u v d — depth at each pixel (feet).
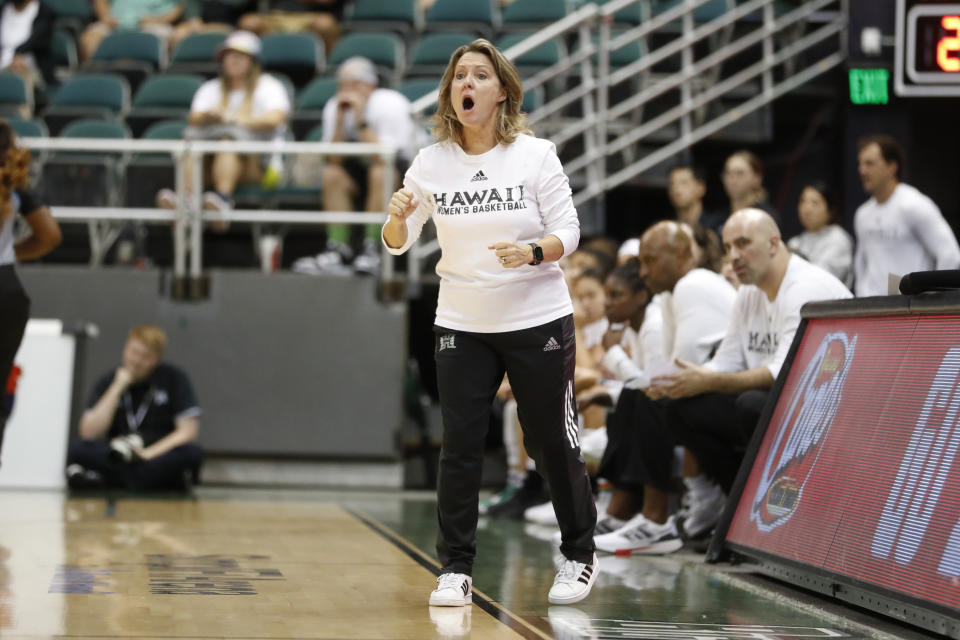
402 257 53.21
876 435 23.48
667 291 34.96
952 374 21.77
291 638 19.83
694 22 64.59
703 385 30.53
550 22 68.95
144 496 46.75
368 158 52.54
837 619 22.45
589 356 41.78
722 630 21.38
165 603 22.82
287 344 52.54
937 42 50.93
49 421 49.42
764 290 31.12
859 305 25.52
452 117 23.22
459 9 71.10
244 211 52.70
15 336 31.12
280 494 49.08
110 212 52.85
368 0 74.33
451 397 23.36
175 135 60.08
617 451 33.30
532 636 20.42
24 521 36.73
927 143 63.05
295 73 70.74
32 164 52.75
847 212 60.59
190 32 77.25
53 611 21.68
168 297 52.75
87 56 77.51
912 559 21.09
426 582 26.43
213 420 52.39
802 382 27.45
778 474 27.04
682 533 35.91
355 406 52.37
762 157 66.08
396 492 51.70
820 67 61.41
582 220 56.54
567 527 24.16
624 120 60.39
